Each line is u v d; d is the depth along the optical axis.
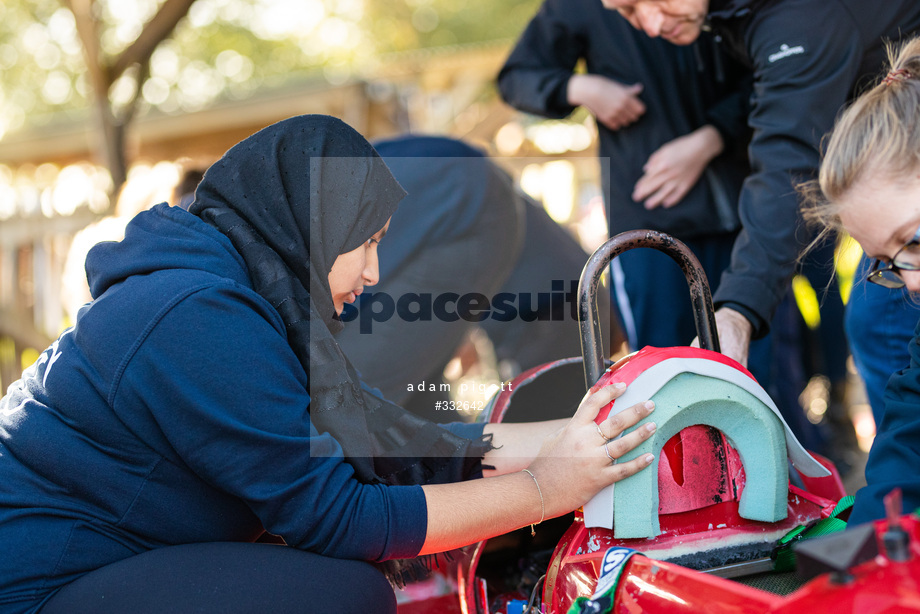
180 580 1.13
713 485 1.23
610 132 2.40
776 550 1.25
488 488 1.20
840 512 1.28
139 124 7.87
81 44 5.12
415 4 14.27
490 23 13.66
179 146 8.51
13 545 1.13
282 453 1.11
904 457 1.06
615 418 1.16
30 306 4.89
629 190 2.37
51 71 14.62
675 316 2.32
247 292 1.16
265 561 1.15
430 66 6.69
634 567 1.04
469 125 6.64
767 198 1.66
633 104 2.30
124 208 2.55
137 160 8.59
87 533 1.16
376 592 1.19
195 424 1.10
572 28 2.49
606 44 2.41
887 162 1.06
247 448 1.11
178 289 1.13
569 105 2.50
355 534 1.15
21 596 1.13
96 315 1.17
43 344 4.89
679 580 0.97
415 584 1.78
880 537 0.78
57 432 1.15
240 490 1.11
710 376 1.19
